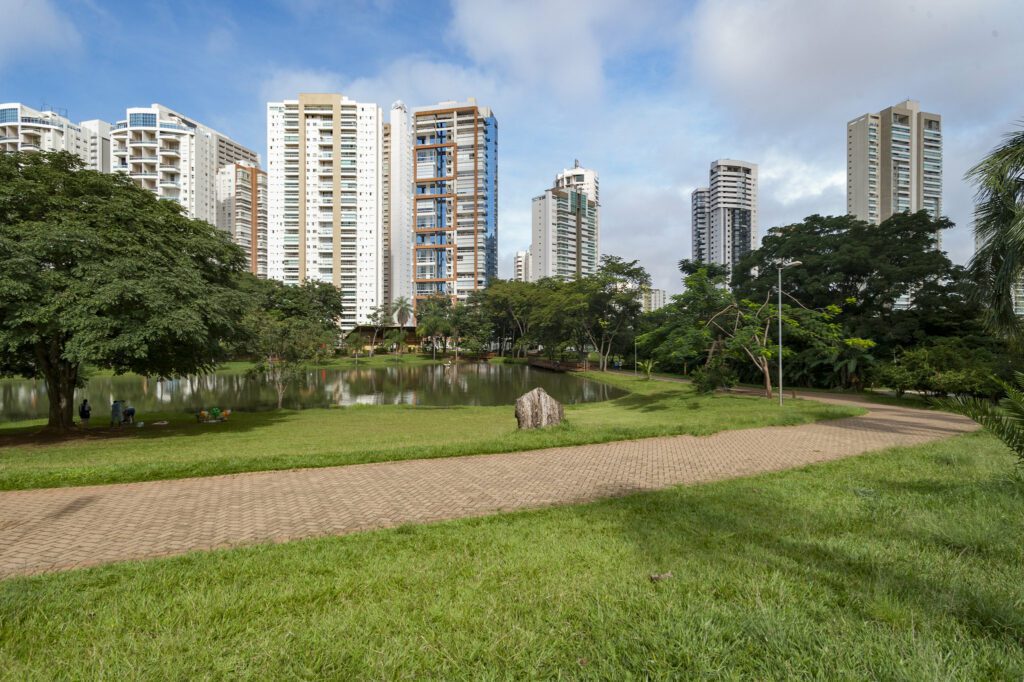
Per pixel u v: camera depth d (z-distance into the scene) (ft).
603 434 40.55
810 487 23.53
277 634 10.39
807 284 112.68
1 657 9.69
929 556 14.03
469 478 27.22
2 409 103.96
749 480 25.64
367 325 313.32
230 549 16.34
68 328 43.65
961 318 99.14
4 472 27.58
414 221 370.53
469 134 358.84
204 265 62.08
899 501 20.24
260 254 390.01
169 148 318.65
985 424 16.79
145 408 103.09
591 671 8.98
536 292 256.52
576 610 11.20
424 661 9.39
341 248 329.93
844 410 59.72
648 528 17.46
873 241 109.19
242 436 53.36
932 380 71.20
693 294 90.74
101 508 21.84
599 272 193.36
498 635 10.14
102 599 12.28
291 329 102.68
